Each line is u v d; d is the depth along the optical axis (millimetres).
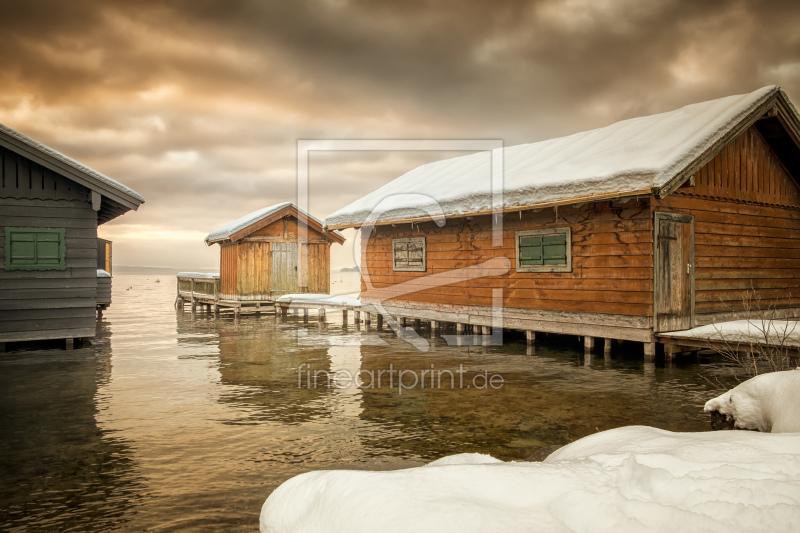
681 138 9812
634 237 9914
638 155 9930
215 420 6301
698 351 10414
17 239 11695
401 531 1844
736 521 1823
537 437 5578
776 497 1924
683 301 10188
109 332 15492
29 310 11789
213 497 4121
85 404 7074
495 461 2955
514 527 1824
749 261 11516
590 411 6582
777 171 12242
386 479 2256
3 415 6543
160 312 23125
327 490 2301
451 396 7438
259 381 8547
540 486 2176
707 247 10703
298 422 6199
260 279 20891
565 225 11102
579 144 12664
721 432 2912
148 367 9828
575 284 10906
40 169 11898
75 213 12219
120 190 12148
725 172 11055
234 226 21156
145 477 4535
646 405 6840
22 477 4547
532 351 11375
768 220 12008
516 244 12125
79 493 4211
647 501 1983
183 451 5211
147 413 6629
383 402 7137
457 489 2178
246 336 14484
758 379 3727
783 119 10875
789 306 12359
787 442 2506
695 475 2230
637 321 9820
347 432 5805
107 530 3596
